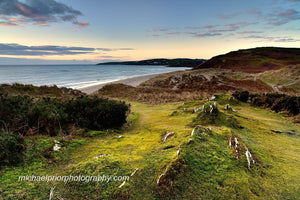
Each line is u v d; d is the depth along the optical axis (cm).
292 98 1359
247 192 404
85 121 993
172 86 5609
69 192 399
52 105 1018
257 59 11975
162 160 488
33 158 541
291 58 12075
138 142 750
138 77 8556
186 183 403
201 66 13062
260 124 1036
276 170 516
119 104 1213
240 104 1675
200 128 662
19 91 1766
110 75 10175
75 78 7881
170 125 1059
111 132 966
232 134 669
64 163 545
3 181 418
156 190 387
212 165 468
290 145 745
